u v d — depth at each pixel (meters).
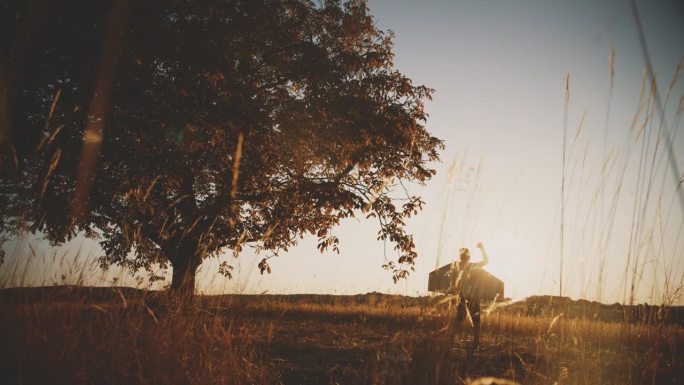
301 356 5.44
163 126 9.20
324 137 11.28
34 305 3.21
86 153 8.49
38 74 8.28
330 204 11.34
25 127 8.12
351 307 10.70
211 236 9.22
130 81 8.98
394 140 11.12
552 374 3.44
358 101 11.24
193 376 3.31
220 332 3.83
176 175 9.08
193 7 9.97
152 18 9.10
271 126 10.26
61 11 8.13
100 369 2.98
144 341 3.29
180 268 10.00
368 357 5.18
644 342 3.17
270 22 11.01
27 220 3.78
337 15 12.62
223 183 10.42
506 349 5.44
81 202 8.73
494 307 3.72
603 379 3.03
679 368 2.92
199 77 9.35
